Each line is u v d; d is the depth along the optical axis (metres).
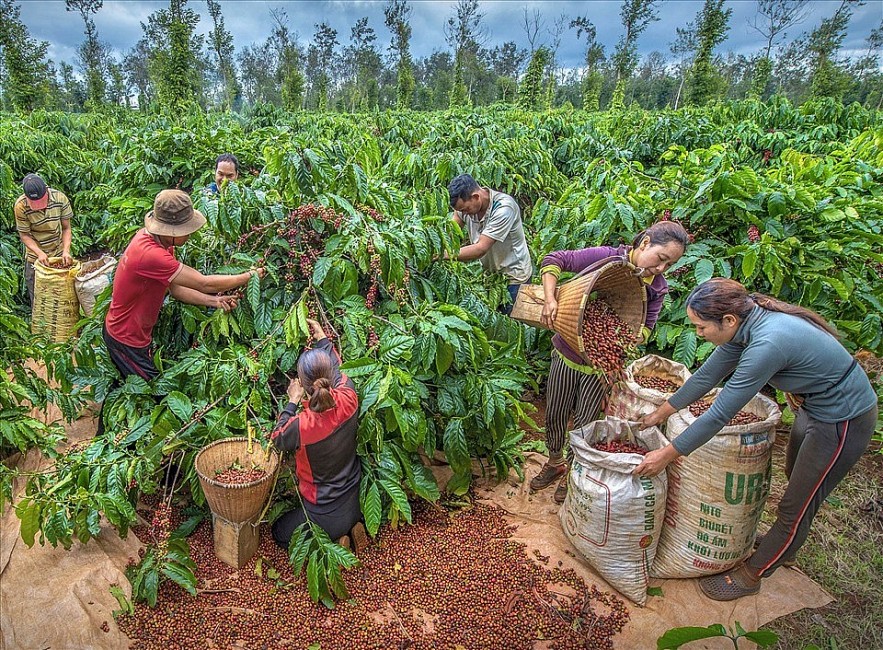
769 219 4.07
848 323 3.97
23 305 5.66
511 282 3.96
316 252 3.28
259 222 3.32
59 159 7.79
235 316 3.23
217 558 2.77
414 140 8.35
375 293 3.37
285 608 2.53
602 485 2.58
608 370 2.81
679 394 2.54
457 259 3.63
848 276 3.97
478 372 3.31
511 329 3.87
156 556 2.52
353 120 14.11
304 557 2.59
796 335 2.22
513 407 3.44
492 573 2.75
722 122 10.29
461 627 2.49
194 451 2.93
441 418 3.32
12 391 3.07
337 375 2.68
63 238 5.13
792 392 2.37
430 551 2.88
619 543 2.59
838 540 3.08
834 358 2.26
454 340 2.94
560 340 3.04
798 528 2.48
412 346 2.99
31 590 2.41
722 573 2.72
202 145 6.07
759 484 2.55
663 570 2.77
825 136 8.77
